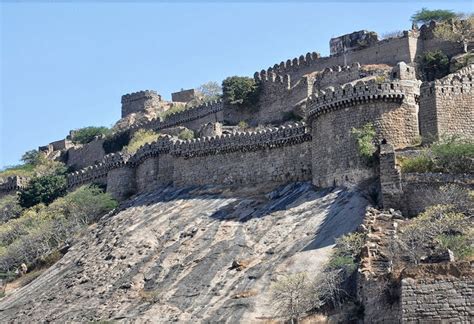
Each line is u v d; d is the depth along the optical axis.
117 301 78.00
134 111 166.50
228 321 66.25
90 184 118.56
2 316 84.25
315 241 73.56
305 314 62.31
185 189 100.56
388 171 74.62
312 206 81.44
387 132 82.75
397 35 126.62
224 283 73.12
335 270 64.56
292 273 69.06
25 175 141.38
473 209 69.12
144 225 92.94
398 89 83.81
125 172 112.38
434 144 78.00
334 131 84.94
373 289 56.50
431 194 72.62
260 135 96.62
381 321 54.16
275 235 78.50
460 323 48.78
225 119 127.88
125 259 86.12
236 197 92.56
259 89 125.38
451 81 85.12
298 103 117.81
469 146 75.06
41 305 83.81
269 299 67.31
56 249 101.06
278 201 86.81
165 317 71.12
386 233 67.12
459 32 116.06
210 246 81.56
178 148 104.19
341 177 83.12
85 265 89.31
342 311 59.91
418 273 50.94
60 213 111.19
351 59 122.75
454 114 84.25
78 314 78.31
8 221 120.56
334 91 85.44
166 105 167.88
